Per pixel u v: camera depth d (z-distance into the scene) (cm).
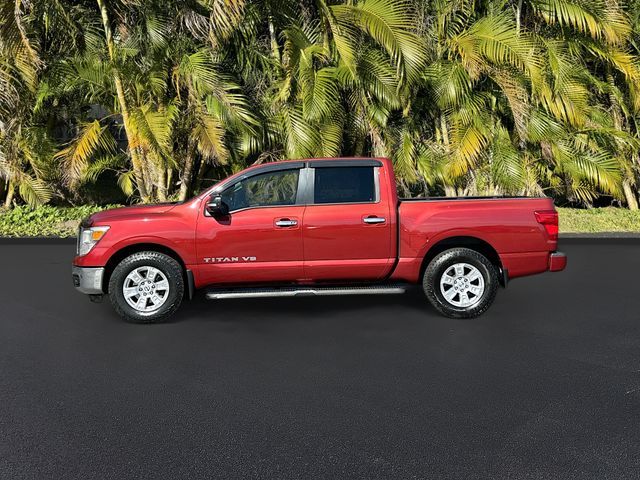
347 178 714
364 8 1288
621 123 1692
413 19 1318
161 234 691
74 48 1411
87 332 649
